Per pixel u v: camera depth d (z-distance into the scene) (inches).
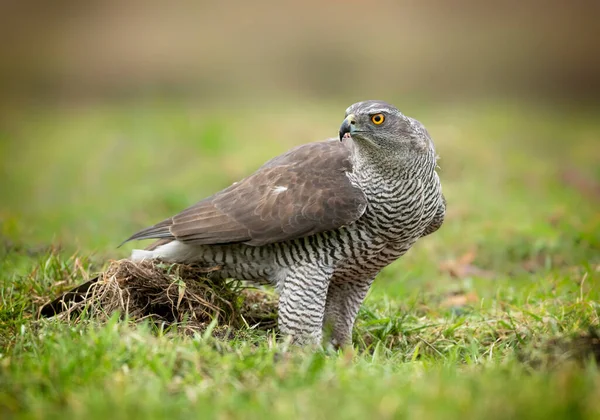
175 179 840.9
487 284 496.1
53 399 264.8
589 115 1240.8
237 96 1423.5
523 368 291.9
